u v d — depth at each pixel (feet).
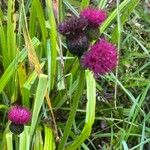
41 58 0.85
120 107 0.86
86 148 0.76
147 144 0.84
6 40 0.83
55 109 0.83
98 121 0.87
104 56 0.53
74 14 0.87
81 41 0.55
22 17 0.77
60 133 0.82
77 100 0.64
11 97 0.82
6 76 0.75
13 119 0.61
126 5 0.86
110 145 0.81
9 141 0.68
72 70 0.84
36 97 0.70
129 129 0.78
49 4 0.75
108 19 0.84
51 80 0.80
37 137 0.75
